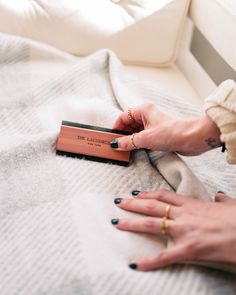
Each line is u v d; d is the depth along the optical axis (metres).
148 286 0.52
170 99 0.91
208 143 0.66
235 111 0.60
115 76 0.92
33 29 0.99
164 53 1.07
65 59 0.98
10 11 0.97
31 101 0.85
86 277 0.52
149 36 1.03
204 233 0.54
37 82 0.90
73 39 1.01
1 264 0.55
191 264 0.56
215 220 0.55
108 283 0.52
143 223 0.59
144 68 1.09
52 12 0.97
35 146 0.72
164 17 1.01
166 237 0.60
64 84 0.89
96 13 0.99
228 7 0.89
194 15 1.06
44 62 0.97
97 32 1.00
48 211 0.62
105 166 0.71
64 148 0.73
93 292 0.51
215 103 0.62
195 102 0.99
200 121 0.66
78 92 0.89
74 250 0.56
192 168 0.76
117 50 1.04
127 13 1.00
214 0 0.94
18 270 0.54
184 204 0.60
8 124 0.80
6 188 0.65
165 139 0.68
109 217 0.62
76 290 0.51
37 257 0.55
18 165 0.69
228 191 0.73
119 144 0.72
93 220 0.61
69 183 0.67
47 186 0.66
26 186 0.66
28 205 0.63
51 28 0.99
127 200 0.64
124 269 0.54
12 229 0.59
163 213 0.59
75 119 0.82
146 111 0.74
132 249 0.58
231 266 0.55
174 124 0.68
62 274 0.53
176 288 0.52
